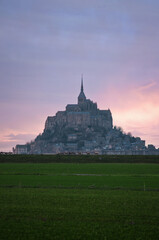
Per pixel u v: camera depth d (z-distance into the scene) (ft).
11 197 207.41
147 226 145.18
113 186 269.85
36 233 135.33
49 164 571.28
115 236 133.08
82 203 189.37
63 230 139.33
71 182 295.07
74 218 157.07
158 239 130.31
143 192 234.58
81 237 131.75
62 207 179.01
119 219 155.84
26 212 167.32
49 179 318.45
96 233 135.95
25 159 647.56
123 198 206.69
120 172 416.46
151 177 343.26
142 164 583.58
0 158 646.74
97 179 320.50
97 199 202.28
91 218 157.07
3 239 128.57
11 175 358.84
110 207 179.73
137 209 175.42
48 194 220.23
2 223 147.84
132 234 135.23
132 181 304.91
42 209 173.88
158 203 190.70
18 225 145.18
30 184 278.87
